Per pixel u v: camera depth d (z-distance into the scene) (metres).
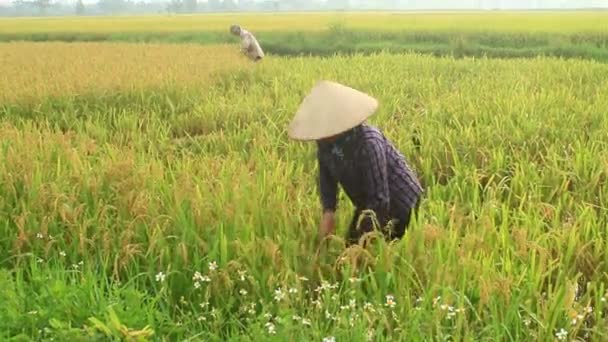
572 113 8.61
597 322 3.54
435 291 3.65
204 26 46.12
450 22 43.03
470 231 4.48
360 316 3.48
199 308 3.84
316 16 66.44
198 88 11.59
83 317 3.49
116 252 4.25
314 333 3.29
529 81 11.84
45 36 40.16
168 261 4.16
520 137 7.18
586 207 4.71
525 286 3.68
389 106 9.38
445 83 12.06
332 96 3.77
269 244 3.99
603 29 29.19
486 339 3.31
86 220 4.57
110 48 23.14
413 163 6.79
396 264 4.00
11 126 8.23
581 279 4.18
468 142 7.10
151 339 3.38
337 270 4.09
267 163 6.16
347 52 28.11
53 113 9.73
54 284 3.74
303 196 5.25
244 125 8.73
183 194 4.83
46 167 5.89
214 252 4.05
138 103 10.65
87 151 6.87
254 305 3.64
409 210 4.30
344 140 3.96
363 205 4.25
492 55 25.77
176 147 7.70
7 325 3.38
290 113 8.88
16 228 4.80
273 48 29.69
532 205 4.86
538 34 27.88
